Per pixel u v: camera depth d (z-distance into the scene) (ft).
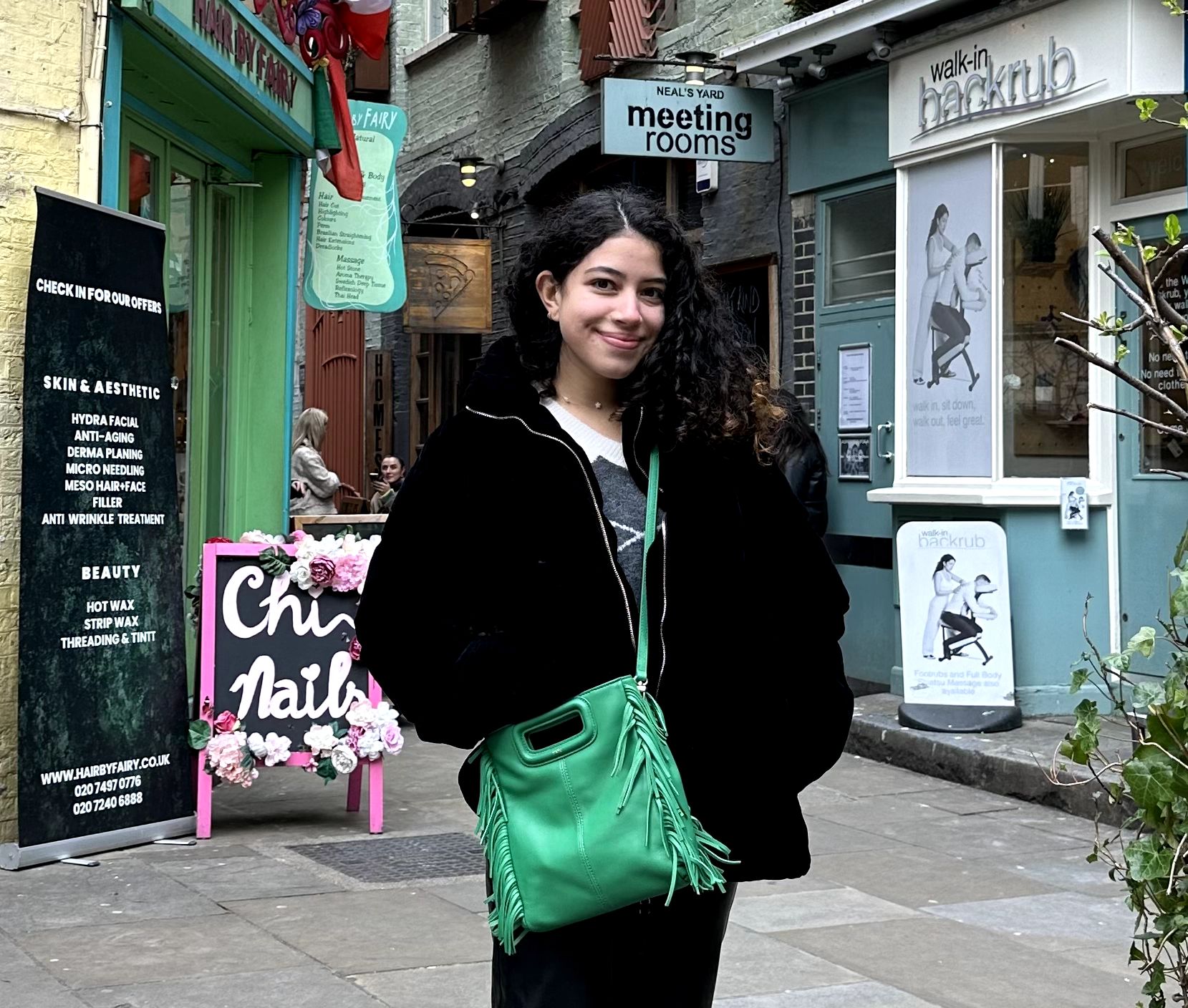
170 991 13.52
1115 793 8.58
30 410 17.61
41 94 18.57
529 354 7.75
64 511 18.04
